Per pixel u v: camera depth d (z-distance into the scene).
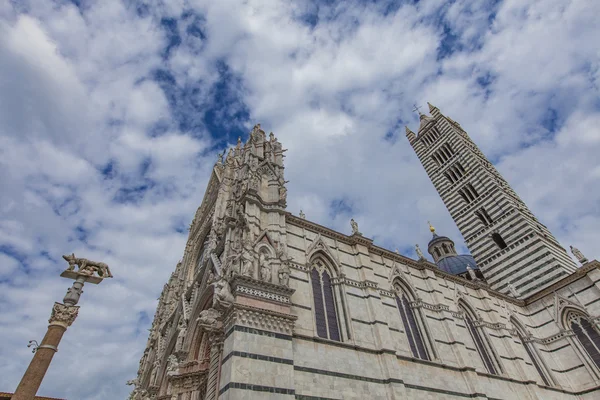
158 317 56.12
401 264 40.94
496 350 39.78
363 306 32.31
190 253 56.41
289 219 34.78
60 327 19.81
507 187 70.06
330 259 34.38
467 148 73.69
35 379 17.73
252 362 21.73
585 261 48.59
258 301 24.78
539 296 51.09
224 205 47.78
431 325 36.47
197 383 32.19
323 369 25.00
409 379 29.17
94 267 22.72
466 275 73.00
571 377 43.94
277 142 44.78
